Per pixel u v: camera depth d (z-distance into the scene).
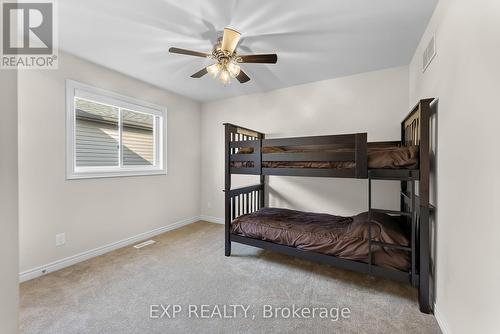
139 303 1.78
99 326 1.53
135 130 3.19
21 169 2.09
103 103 2.72
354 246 2.00
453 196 1.40
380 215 2.25
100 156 2.77
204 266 2.41
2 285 0.67
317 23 1.84
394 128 2.70
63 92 2.34
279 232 2.38
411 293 1.93
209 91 3.59
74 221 2.46
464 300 1.26
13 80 0.69
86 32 1.97
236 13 1.72
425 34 1.94
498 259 0.98
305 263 2.49
